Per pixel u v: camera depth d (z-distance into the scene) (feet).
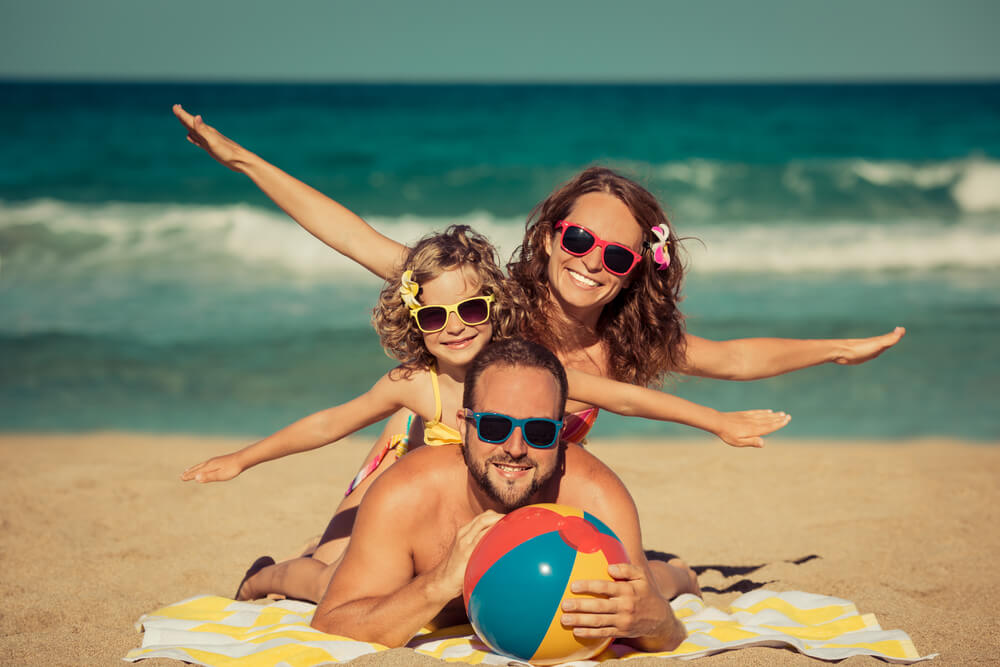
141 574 16.92
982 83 282.56
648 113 137.80
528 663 10.73
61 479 23.85
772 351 15.42
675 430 31.78
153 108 131.13
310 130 112.47
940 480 24.02
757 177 75.72
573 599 10.26
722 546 19.16
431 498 11.73
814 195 75.00
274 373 36.29
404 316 13.88
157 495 22.61
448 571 10.87
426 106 153.28
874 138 102.58
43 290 48.34
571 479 11.94
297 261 54.39
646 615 10.68
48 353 38.50
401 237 67.36
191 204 65.41
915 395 34.60
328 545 14.82
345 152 95.45
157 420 31.07
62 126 102.06
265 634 12.32
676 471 25.71
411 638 12.00
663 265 14.21
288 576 14.62
